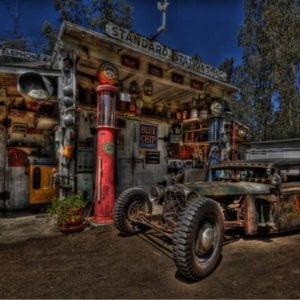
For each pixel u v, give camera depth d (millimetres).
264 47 14750
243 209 3721
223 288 2410
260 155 12227
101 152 4578
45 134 6371
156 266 2904
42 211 5684
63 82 4719
